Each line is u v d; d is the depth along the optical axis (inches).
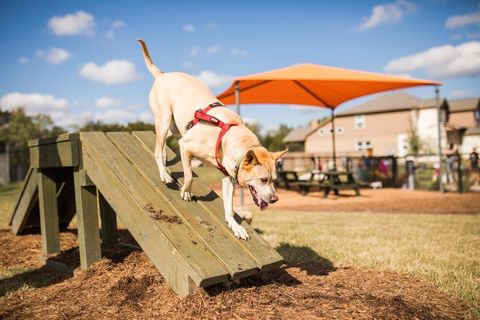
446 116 1541.6
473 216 326.0
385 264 175.6
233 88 473.4
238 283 128.3
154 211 131.3
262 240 140.9
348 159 679.1
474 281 149.7
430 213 351.9
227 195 140.6
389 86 463.8
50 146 176.1
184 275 113.7
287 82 478.0
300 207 406.3
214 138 132.0
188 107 143.6
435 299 130.0
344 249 207.0
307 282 141.6
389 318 109.6
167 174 152.7
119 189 140.2
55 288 141.9
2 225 288.2
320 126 1600.6
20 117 1349.7
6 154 875.4
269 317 107.2
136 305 116.8
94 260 159.6
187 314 107.3
